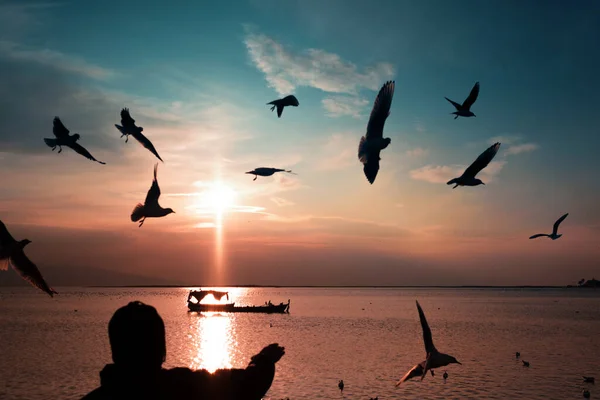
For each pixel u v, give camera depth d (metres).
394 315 141.62
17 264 6.57
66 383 45.88
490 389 44.12
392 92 10.80
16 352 64.50
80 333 87.50
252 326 105.75
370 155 10.29
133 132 13.36
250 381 4.82
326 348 69.69
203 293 152.62
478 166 13.75
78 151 13.98
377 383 46.25
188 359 61.78
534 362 58.25
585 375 50.38
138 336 4.53
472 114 17.89
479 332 93.50
